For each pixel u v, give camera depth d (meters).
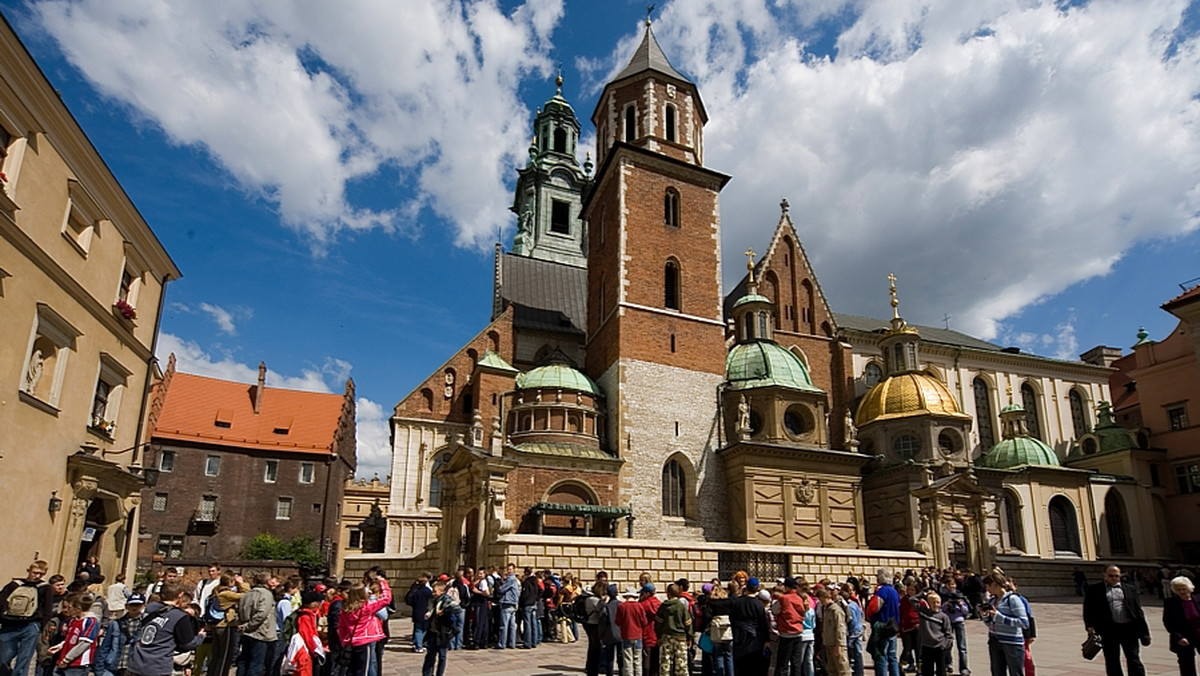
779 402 46.16
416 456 49.69
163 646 11.74
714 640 15.34
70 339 23.88
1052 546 52.47
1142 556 55.34
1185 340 58.41
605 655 15.80
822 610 15.92
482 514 31.81
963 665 17.09
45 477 22.62
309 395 68.50
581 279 66.25
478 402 48.81
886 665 16.09
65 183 23.14
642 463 43.75
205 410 63.19
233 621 15.48
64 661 12.65
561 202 85.25
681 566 32.12
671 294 50.19
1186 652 12.76
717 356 48.81
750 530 42.41
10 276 20.22
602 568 30.72
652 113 53.72
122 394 28.22
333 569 62.59
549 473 41.03
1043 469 53.53
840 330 61.03
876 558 37.16
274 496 61.47
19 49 19.59
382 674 17.48
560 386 44.81
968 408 65.81
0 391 20.05
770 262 57.94
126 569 29.33
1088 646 13.41
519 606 23.11
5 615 12.70
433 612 16.64
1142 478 57.81
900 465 46.88
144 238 29.11
